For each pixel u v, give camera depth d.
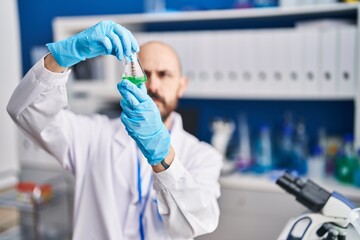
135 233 1.29
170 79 1.38
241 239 2.25
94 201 1.35
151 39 2.48
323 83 2.18
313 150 2.48
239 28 2.62
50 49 1.03
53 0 3.04
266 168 2.38
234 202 2.24
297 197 1.07
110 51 1.00
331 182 2.16
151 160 1.03
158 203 1.12
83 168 1.39
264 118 2.66
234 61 2.32
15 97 1.13
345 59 2.12
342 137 2.44
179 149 1.42
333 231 1.06
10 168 2.84
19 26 3.15
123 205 1.33
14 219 2.70
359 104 2.11
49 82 1.08
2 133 2.79
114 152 1.38
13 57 2.94
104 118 1.54
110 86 2.57
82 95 2.72
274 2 2.38
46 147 1.33
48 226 2.69
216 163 1.40
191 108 2.50
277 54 2.24
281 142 2.56
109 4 2.90
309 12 2.25
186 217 1.10
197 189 1.09
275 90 2.28
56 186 2.53
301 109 2.57
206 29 2.70
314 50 2.17
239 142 2.70
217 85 2.38
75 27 2.62
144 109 0.99
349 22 2.24
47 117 1.18
